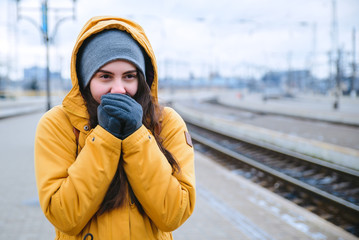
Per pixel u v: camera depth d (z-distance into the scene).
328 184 6.83
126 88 1.22
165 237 1.34
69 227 1.14
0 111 25.44
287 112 23.80
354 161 7.63
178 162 1.31
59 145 1.24
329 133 14.25
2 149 9.76
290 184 6.59
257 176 7.67
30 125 17.16
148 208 1.19
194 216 4.61
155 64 1.33
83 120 1.25
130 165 1.16
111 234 1.17
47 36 8.59
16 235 3.83
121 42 1.18
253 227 4.25
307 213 4.82
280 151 9.38
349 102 35.81
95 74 1.20
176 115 1.44
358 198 6.04
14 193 5.45
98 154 1.13
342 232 4.16
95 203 1.14
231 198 5.48
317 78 66.25
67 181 1.14
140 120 1.17
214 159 9.71
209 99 56.72
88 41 1.24
